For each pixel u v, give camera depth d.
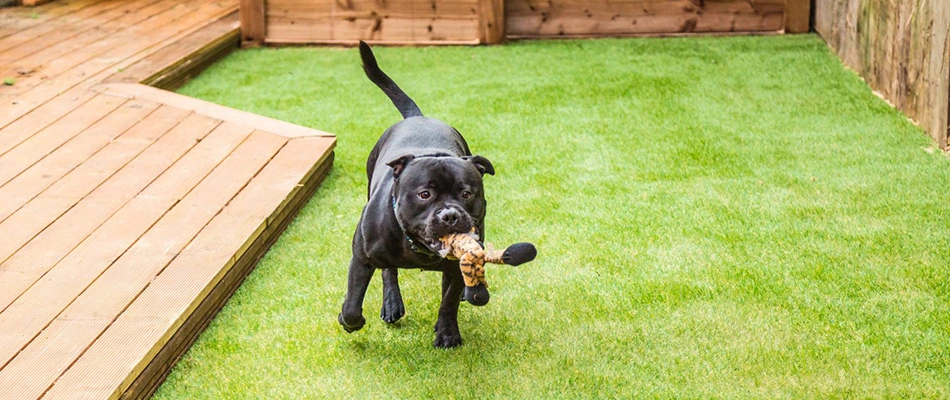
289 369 3.39
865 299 3.75
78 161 5.04
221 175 4.89
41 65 6.93
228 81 7.29
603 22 8.41
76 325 3.40
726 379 3.24
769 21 8.37
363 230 3.35
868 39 6.72
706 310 3.71
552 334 3.59
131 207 4.47
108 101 6.05
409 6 8.28
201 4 9.27
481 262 2.93
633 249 4.30
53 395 2.99
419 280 4.08
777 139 5.73
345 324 3.50
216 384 3.31
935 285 3.83
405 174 3.20
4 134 5.41
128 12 8.87
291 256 4.34
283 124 5.68
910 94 5.94
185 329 3.53
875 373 3.23
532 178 5.22
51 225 4.25
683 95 6.67
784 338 3.48
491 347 3.51
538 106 6.51
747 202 4.80
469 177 3.22
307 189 4.99
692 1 8.32
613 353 3.43
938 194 4.77
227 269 3.92
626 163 5.41
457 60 7.79
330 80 7.27
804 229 4.45
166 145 5.31
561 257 4.24
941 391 3.12
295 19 8.38
